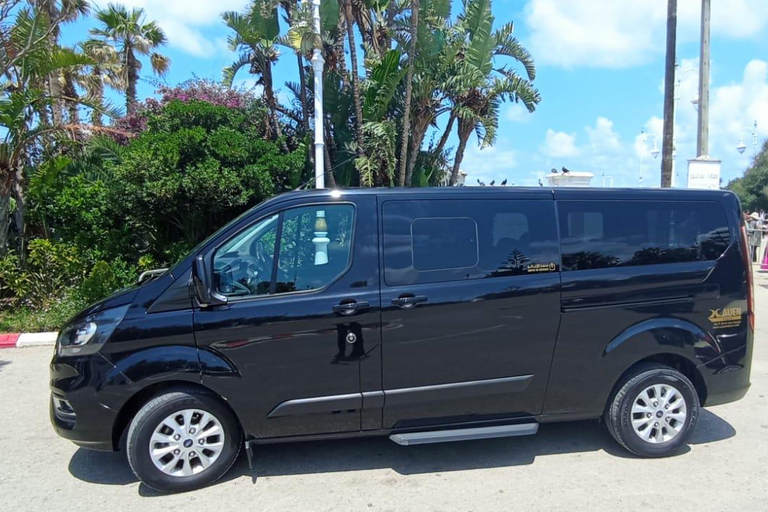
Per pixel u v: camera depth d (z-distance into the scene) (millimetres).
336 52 13555
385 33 14219
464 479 3908
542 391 4082
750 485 3787
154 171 9312
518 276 4004
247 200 9836
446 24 13312
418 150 13969
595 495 3664
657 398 4203
